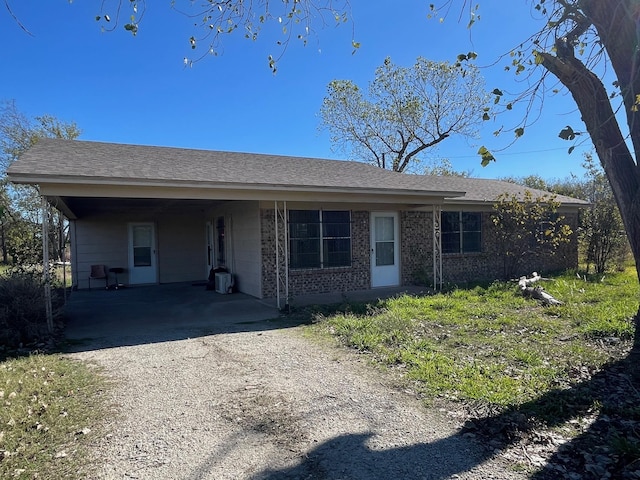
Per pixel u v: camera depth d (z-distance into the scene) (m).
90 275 13.40
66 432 3.26
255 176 8.96
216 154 11.80
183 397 4.02
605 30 3.74
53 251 17.36
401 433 3.23
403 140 26.77
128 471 2.72
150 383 4.42
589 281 11.66
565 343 5.71
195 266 14.96
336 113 27.30
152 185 7.26
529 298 9.15
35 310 6.59
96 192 7.02
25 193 21.25
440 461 2.81
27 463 2.80
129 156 9.38
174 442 3.11
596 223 14.22
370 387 4.24
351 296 10.36
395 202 10.11
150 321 7.98
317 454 2.93
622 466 2.70
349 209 11.30
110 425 3.40
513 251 13.46
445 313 7.73
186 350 5.79
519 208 12.72
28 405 3.73
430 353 5.28
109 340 6.45
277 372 4.78
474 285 11.50
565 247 15.31
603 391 4.05
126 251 13.95
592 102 3.97
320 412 3.64
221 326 7.43
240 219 11.42
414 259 12.36
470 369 4.64
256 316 8.30
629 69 3.70
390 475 2.65
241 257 11.42
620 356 5.11
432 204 10.86
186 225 14.85
